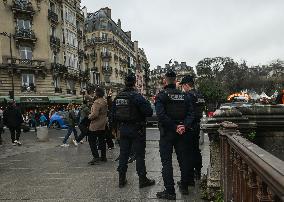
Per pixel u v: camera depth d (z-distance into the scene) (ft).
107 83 229.45
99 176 23.25
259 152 8.27
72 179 22.47
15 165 28.76
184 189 18.39
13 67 127.85
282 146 20.70
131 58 316.60
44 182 21.72
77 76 165.89
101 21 244.83
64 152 36.88
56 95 142.41
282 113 20.59
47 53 139.44
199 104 20.74
